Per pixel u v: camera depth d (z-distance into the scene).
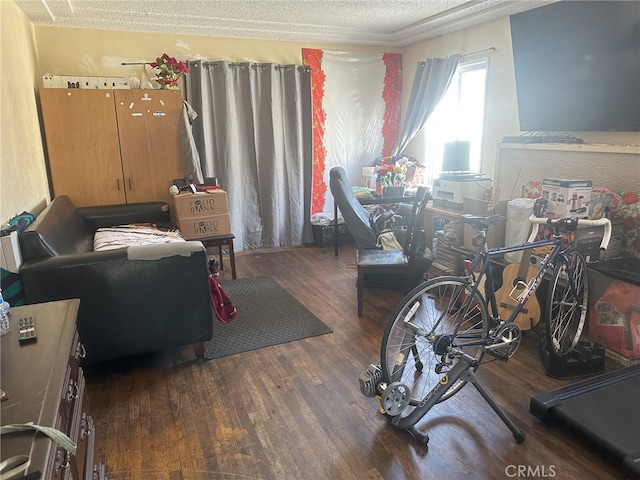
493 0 3.65
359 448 1.93
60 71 4.21
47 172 4.01
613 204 2.92
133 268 2.39
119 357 2.50
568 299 2.68
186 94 4.60
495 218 2.42
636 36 2.77
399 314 2.07
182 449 1.94
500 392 2.31
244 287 3.89
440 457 1.87
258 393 2.34
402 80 5.68
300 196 5.21
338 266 4.50
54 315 1.42
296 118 5.03
